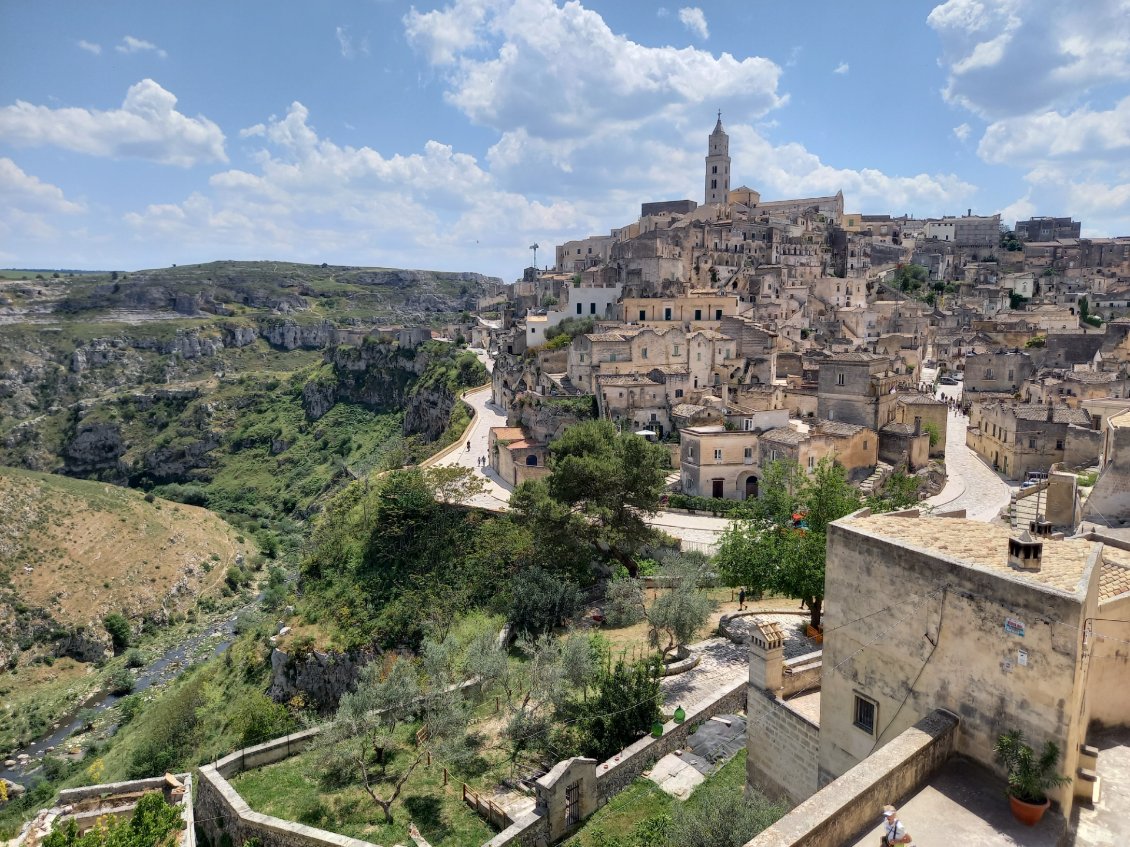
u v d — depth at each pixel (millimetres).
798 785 24422
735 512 57531
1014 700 16844
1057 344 124500
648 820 28047
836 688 22469
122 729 75625
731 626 48000
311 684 61375
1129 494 38250
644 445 61750
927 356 150250
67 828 30359
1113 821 16469
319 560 76438
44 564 109562
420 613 61906
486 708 41875
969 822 15953
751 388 96688
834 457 75688
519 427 102250
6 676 92875
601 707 36438
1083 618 15578
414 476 75688
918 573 19359
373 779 36375
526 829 29109
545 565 60344
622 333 105312
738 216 185125
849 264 184000
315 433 193125
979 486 83500
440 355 175875
